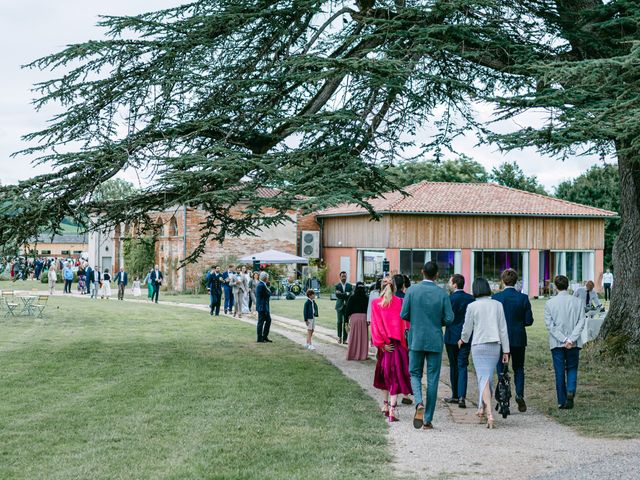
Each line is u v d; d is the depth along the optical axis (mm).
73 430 8852
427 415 9227
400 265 43250
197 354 16547
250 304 28438
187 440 8352
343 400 11125
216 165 12289
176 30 13695
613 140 11320
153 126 13836
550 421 9766
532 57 12789
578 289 21062
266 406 10516
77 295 42312
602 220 46531
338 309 19859
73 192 13672
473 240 44406
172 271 46406
